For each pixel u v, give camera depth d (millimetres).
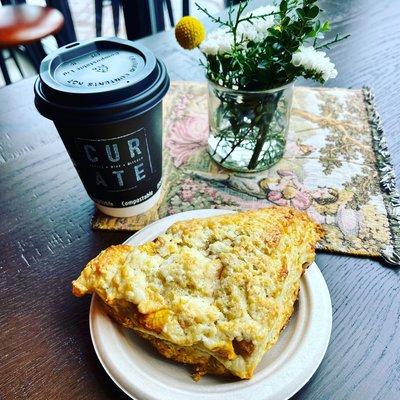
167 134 405
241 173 364
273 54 288
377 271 285
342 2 574
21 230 324
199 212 299
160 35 535
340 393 227
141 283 227
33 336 259
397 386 229
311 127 403
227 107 327
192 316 214
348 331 252
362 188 342
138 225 324
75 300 277
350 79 460
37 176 367
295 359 221
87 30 1163
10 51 990
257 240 241
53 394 233
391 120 408
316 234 274
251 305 218
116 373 219
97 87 254
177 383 219
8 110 436
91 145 277
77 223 329
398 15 546
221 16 540
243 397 208
